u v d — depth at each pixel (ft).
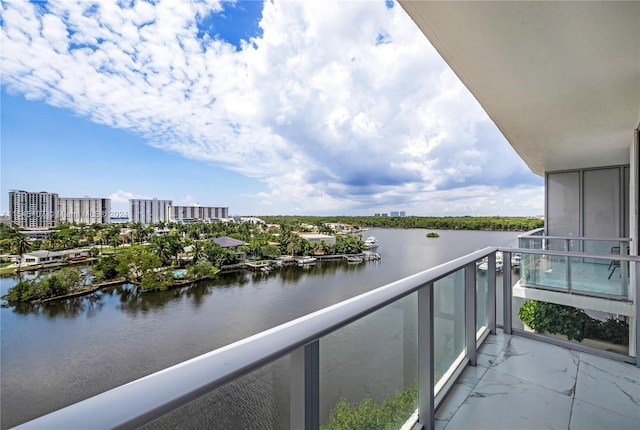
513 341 7.86
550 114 9.86
